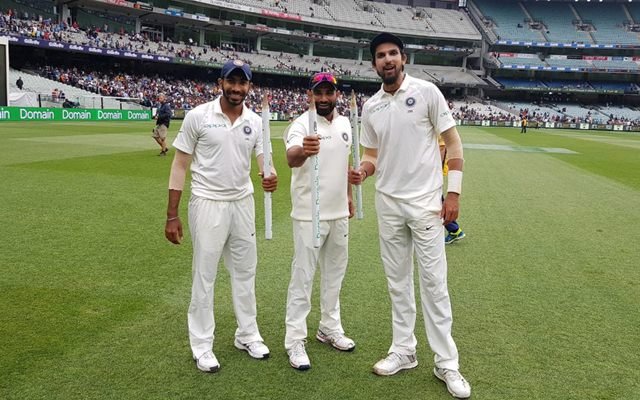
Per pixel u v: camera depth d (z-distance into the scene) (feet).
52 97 113.50
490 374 11.68
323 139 12.18
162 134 50.31
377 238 23.61
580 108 221.66
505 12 231.30
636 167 57.98
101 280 16.81
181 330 13.44
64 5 144.77
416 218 11.19
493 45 221.66
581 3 233.55
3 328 13.17
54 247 20.16
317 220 11.15
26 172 37.35
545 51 222.07
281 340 13.37
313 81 11.97
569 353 12.75
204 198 11.82
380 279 17.92
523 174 48.57
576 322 14.65
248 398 10.48
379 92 11.72
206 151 11.77
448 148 11.21
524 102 230.07
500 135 128.06
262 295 16.30
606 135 152.76
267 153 11.60
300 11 194.90
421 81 11.17
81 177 36.22
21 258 18.72
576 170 53.36
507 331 13.96
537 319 14.80
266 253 20.54
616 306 15.94
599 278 18.61
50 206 27.04
